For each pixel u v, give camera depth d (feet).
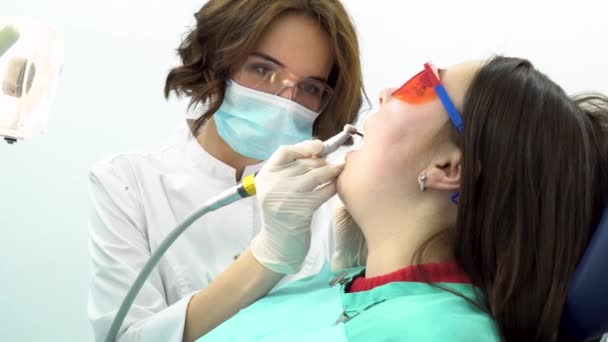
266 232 4.54
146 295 5.32
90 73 8.27
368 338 3.53
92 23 8.27
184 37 6.46
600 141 3.84
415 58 8.24
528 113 3.71
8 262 8.10
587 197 3.66
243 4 5.61
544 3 7.75
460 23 8.07
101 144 8.30
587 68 7.65
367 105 6.65
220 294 4.71
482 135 3.74
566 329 3.64
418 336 3.41
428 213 3.95
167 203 5.91
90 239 5.67
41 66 3.98
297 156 4.53
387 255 4.03
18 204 8.13
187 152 6.26
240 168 6.29
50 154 8.20
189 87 6.22
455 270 3.89
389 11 8.27
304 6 5.64
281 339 3.87
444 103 3.87
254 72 5.77
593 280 3.47
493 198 3.70
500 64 3.91
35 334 8.14
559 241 3.63
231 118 5.86
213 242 5.87
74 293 8.20
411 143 3.91
